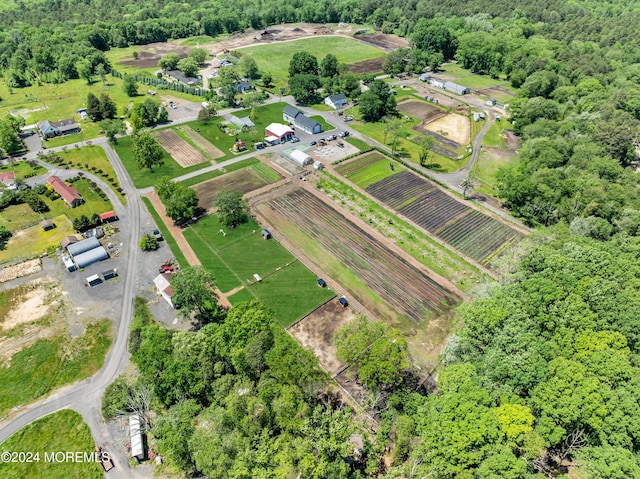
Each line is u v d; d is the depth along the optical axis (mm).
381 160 140625
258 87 198625
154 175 129875
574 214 102125
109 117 164000
